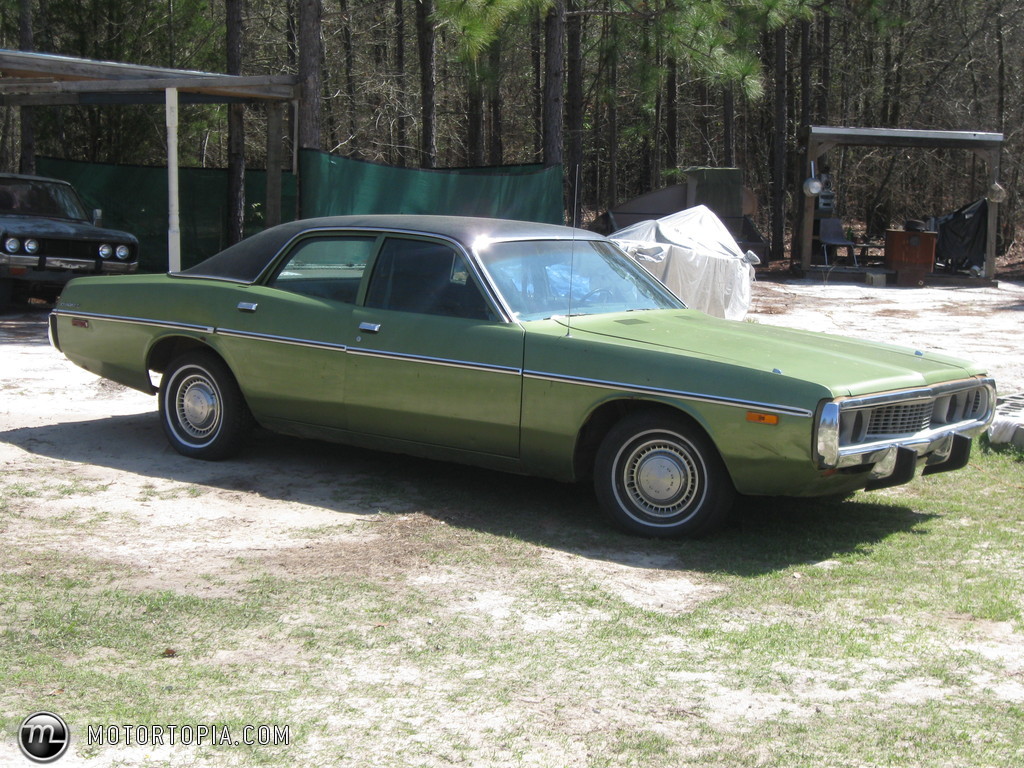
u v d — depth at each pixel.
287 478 6.37
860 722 3.46
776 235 28.58
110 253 13.26
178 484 6.20
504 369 5.53
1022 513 5.97
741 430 5.00
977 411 5.93
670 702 3.58
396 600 4.46
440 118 35.69
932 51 33.00
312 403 6.20
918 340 13.52
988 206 22.70
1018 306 18.27
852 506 6.07
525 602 4.47
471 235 5.95
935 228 23.70
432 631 4.14
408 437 5.95
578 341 5.42
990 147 22.50
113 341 6.97
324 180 14.71
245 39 28.23
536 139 33.97
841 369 5.22
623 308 6.17
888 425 5.25
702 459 5.20
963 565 5.04
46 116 20.11
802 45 28.73
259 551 5.07
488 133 38.97
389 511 5.77
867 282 22.52
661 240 14.81
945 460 5.62
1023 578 4.86
